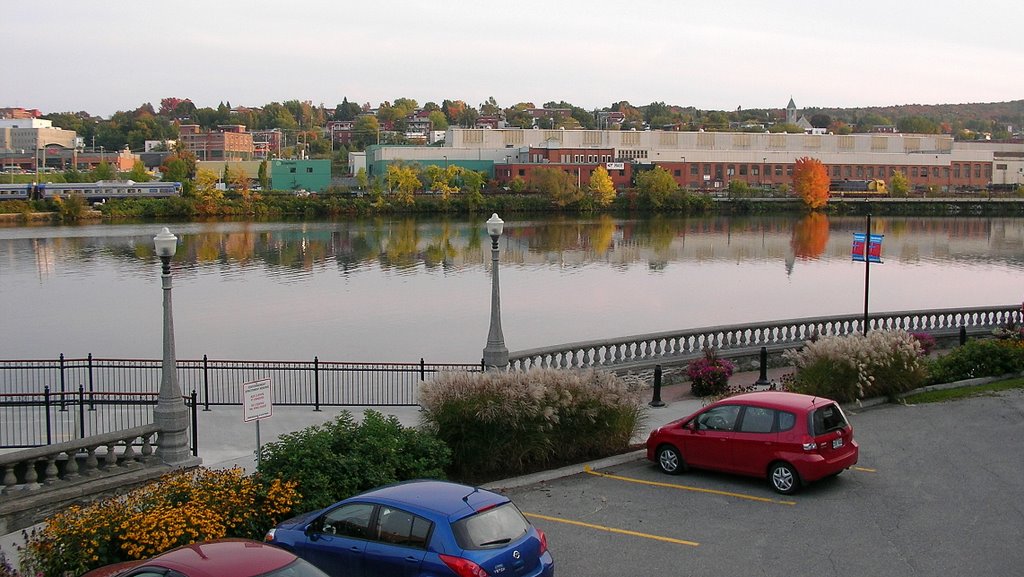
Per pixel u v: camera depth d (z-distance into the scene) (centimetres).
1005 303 8250
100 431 2627
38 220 17025
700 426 1891
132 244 12900
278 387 3847
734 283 9631
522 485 1864
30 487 1725
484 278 9794
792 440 1762
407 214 18938
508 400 1923
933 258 12050
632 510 1695
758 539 1541
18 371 4606
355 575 1216
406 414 2741
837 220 18438
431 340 6322
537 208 19725
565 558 1467
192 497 1452
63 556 1293
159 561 1006
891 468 1950
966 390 2742
